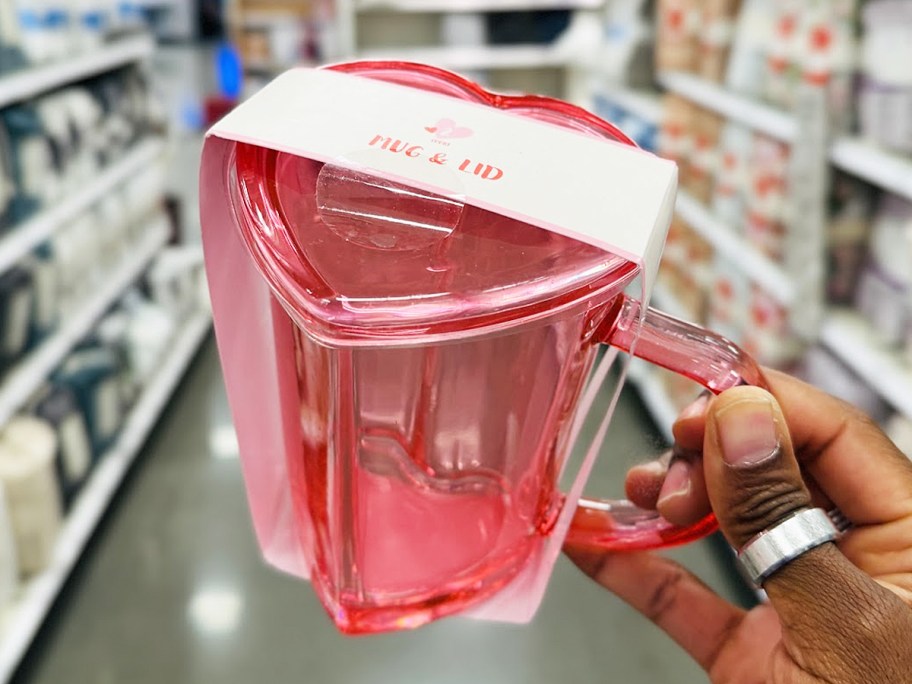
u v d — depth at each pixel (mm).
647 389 2561
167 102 4055
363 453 489
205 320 3377
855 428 608
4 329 1758
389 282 427
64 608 1901
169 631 1839
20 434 1812
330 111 466
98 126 2398
